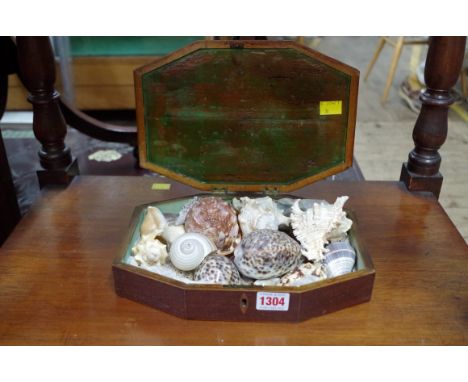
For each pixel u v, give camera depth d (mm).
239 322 1210
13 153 2711
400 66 4168
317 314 1215
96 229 1549
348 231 1349
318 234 1297
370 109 3459
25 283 1336
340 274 1245
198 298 1174
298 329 1195
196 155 1490
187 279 1233
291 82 1390
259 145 1474
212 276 1198
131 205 1670
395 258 1434
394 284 1337
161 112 1428
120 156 2689
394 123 3268
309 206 1402
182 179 1510
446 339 1182
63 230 1542
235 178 1521
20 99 3207
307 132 1450
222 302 1178
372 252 1456
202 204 1375
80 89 3164
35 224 1567
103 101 3211
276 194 1498
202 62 1370
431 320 1229
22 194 2352
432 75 1598
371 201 1694
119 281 1258
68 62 2982
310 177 1499
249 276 1236
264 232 1250
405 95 3533
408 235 1528
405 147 2973
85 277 1357
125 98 3203
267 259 1200
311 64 1363
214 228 1349
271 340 1170
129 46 3092
